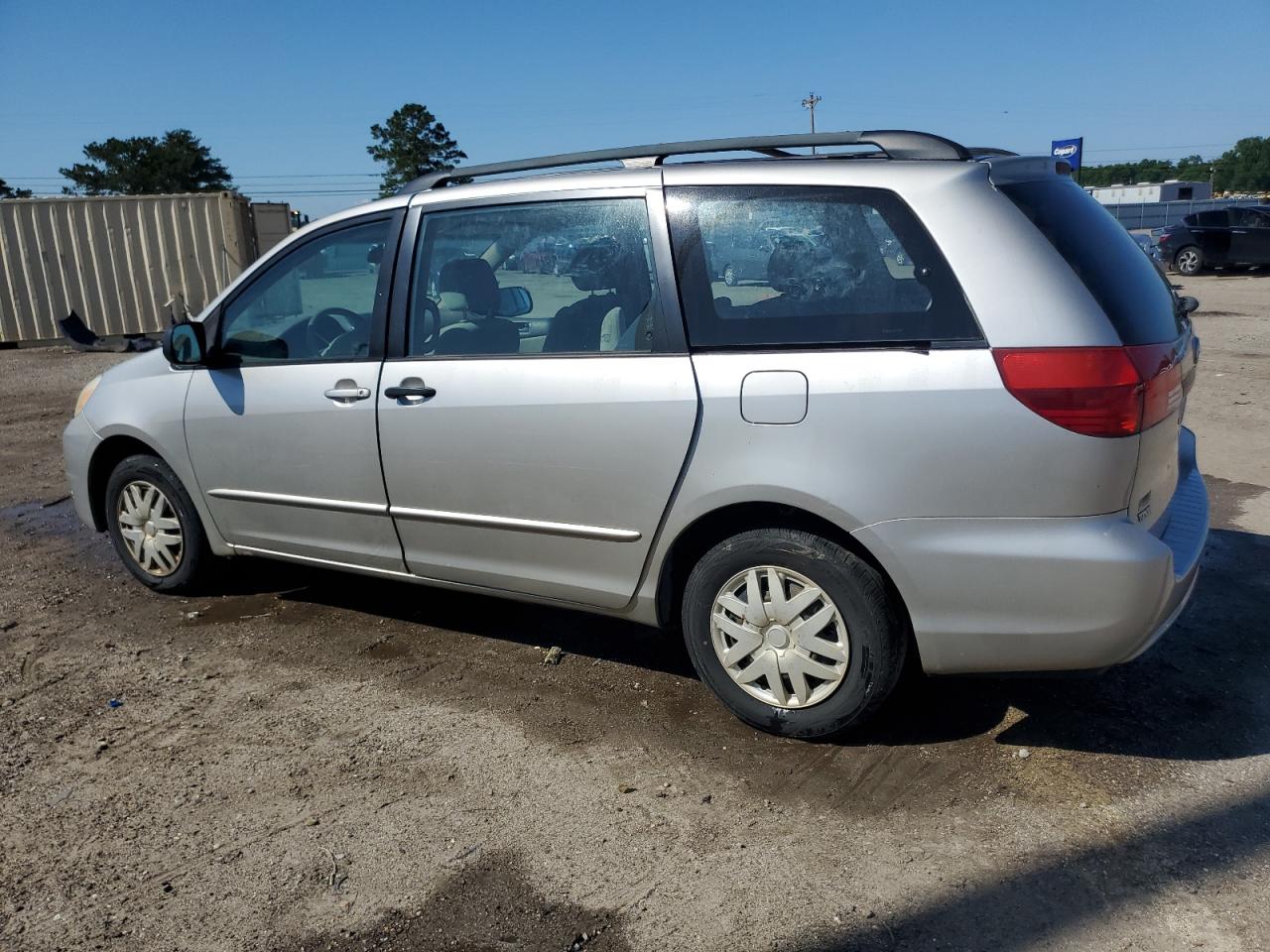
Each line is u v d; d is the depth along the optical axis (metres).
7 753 3.51
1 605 4.91
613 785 3.21
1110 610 2.89
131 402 4.68
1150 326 3.06
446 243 3.85
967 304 2.95
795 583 3.27
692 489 3.29
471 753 3.43
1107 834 2.86
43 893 2.77
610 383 3.40
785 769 3.26
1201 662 3.88
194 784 3.28
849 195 3.15
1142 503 3.02
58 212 15.84
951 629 3.06
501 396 3.60
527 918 2.62
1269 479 6.36
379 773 3.32
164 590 4.92
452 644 4.32
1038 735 3.40
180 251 16.41
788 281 3.20
